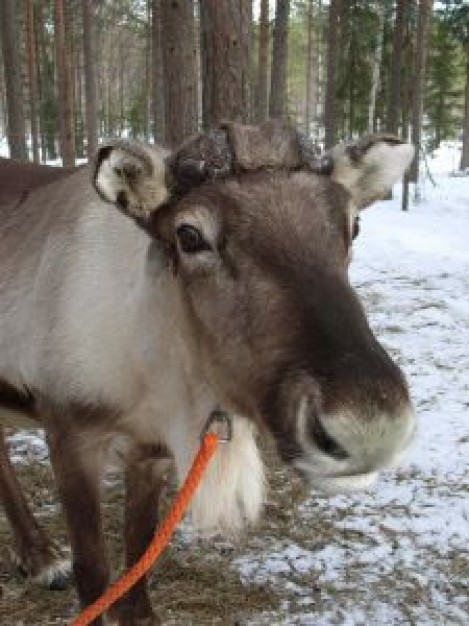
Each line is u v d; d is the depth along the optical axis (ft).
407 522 5.02
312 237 2.50
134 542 3.95
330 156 2.88
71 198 3.75
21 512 4.51
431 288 11.59
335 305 2.33
